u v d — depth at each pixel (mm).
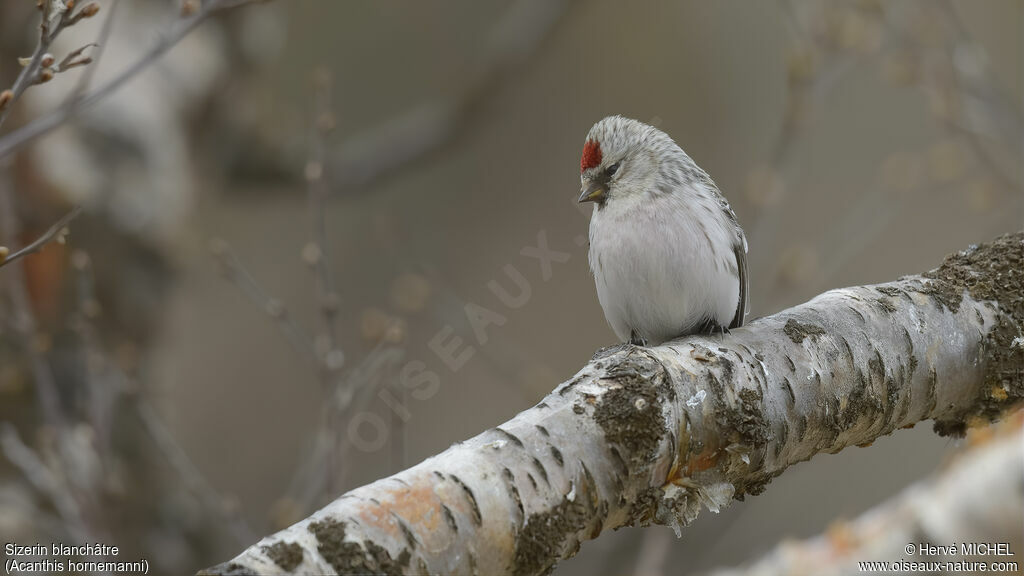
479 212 18719
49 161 10359
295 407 17234
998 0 18625
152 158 11016
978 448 7695
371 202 18281
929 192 13953
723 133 19688
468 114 14422
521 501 4582
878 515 8062
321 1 19031
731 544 13484
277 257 17891
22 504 9922
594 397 4941
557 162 19281
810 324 5668
